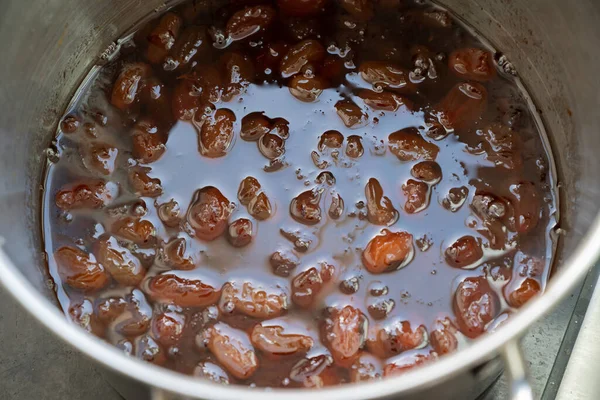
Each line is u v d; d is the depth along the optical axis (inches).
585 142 18.5
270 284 17.4
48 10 19.0
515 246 18.0
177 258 17.6
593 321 19.3
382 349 16.7
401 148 18.6
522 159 19.2
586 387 18.9
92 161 19.1
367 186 18.2
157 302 17.4
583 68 18.6
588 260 14.5
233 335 16.8
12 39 18.3
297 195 18.2
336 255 17.6
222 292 17.3
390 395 13.6
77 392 19.4
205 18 20.7
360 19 20.6
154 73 20.0
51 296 17.7
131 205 18.5
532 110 20.0
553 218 18.7
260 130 18.9
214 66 20.0
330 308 17.1
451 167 18.8
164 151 19.0
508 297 17.5
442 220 18.1
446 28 20.8
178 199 18.4
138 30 20.9
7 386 19.4
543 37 19.5
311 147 18.8
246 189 18.2
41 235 18.6
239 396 13.5
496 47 20.6
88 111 20.0
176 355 16.9
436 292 17.4
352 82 19.7
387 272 17.5
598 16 17.7
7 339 19.9
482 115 19.5
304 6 20.4
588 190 18.0
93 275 17.6
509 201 18.3
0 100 18.2
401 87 19.7
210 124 19.0
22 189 18.7
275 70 19.9
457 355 13.9
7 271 14.6
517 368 14.3
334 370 16.6
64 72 20.1
